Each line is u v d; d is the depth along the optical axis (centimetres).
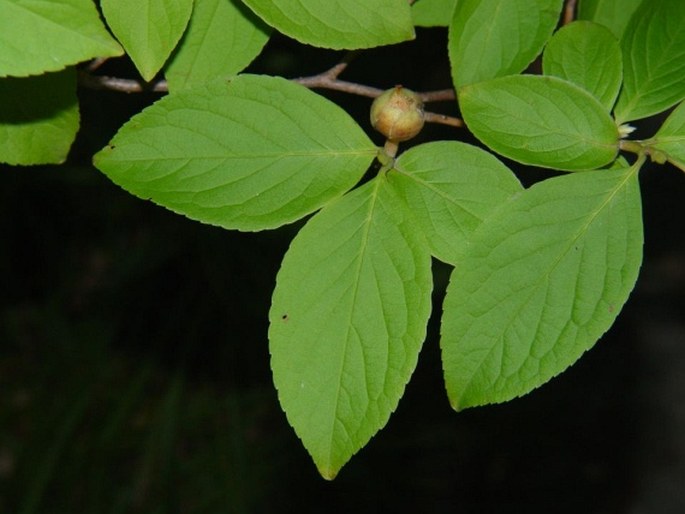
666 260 161
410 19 44
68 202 132
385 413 43
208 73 46
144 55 43
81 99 112
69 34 39
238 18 46
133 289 127
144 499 120
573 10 52
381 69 119
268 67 107
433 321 128
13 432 124
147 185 43
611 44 45
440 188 44
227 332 123
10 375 128
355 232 44
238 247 117
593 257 43
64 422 121
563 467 138
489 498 133
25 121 47
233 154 44
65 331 129
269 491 123
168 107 44
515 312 43
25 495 116
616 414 143
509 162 119
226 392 125
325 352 43
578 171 44
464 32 46
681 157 44
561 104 44
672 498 136
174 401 120
